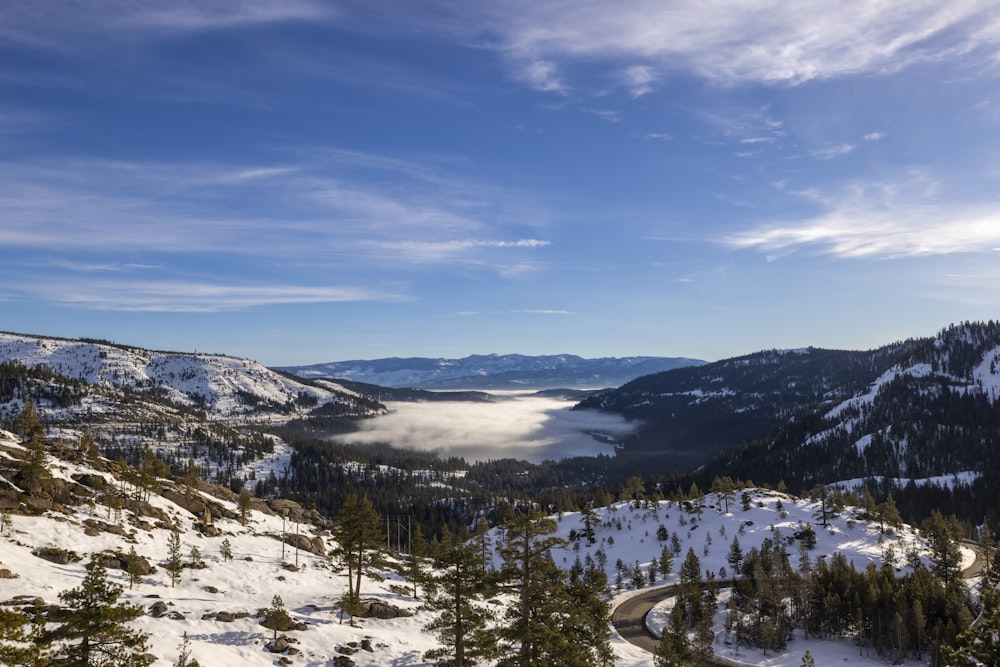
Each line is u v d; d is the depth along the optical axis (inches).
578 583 2524.6
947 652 1099.3
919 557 6097.4
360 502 2878.9
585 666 1491.1
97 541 2883.9
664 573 6279.5
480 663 2080.5
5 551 2407.7
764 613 4768.7
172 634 2016.5
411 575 3850.9
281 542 4089.6
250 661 1994.3
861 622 4379.9
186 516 3966.5
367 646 2317.9
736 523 7593.5
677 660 3238.2
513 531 1497.3
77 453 4106.8
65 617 1132.5
